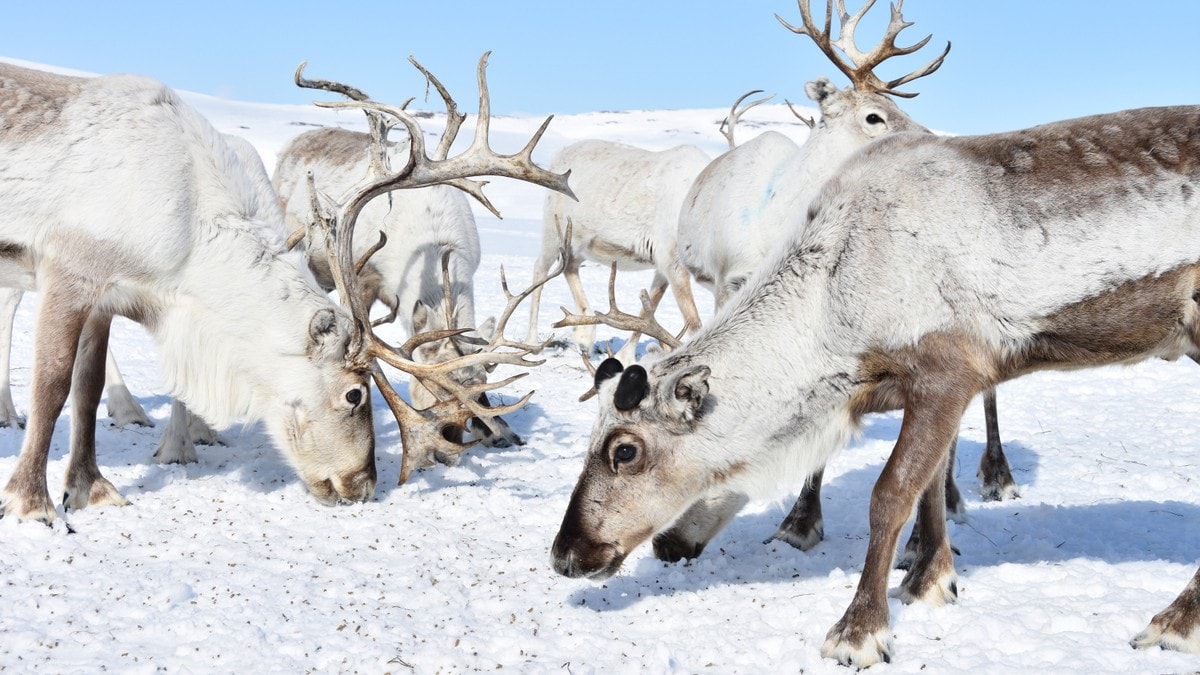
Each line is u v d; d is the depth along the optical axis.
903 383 4.37
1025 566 4.83
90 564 4.79
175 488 6.12
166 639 4.04
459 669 3.85
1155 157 4.21
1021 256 4.20
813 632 4.22
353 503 6.05
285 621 4.23
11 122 5.45
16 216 5.46
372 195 5.92
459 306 8.00
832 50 7.17
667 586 4.86
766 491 4.60
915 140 4.60
